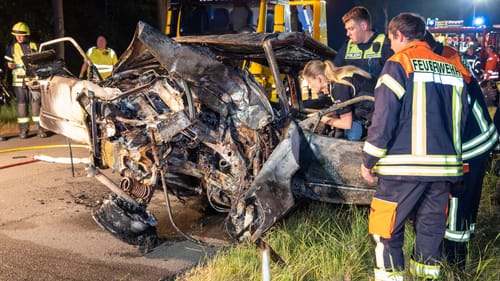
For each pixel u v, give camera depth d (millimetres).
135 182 4426
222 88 4328
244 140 4438
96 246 4645
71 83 4836
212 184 4594
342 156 4246
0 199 5871
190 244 4750
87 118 4641
